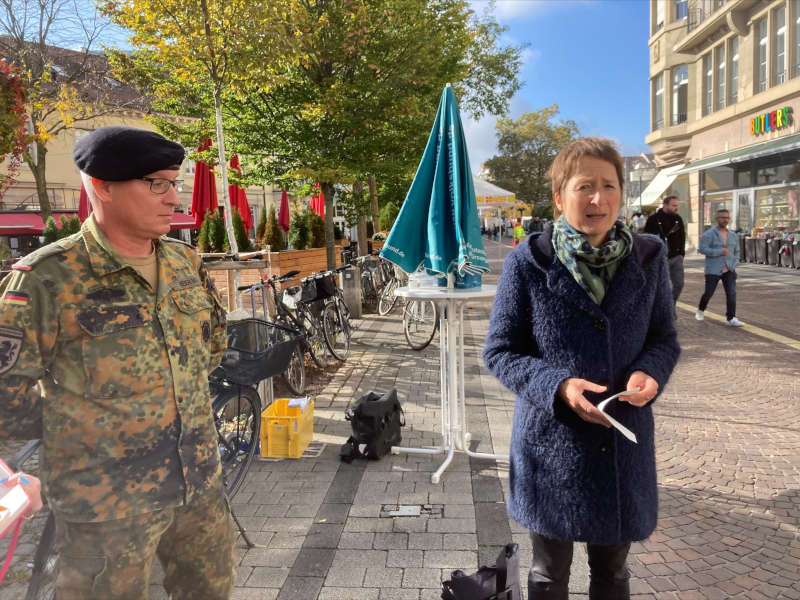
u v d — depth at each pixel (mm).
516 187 51094
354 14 8078
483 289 3723
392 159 9094
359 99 8305
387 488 3535
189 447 1559
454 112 3576
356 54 8258
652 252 1722
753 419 4730
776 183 20062
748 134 21750
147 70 7906
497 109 15961
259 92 8000
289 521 3143
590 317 1643
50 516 1616
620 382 1654
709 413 4902
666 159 28156
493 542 2902
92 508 1404
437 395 5492
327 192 9688
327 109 8102
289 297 6012
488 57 15156
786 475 3670
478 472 3750
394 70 8500
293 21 6492
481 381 5984
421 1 8586
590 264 1623
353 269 9953
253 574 2654
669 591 2520
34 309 1353
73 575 1431
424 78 8414
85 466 1408
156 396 1490
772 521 3111
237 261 5773
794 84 18594
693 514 3199
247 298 7520
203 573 1699
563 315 1656
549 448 1670
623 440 1640
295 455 4027
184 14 5980
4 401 1315
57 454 1409
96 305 1418
